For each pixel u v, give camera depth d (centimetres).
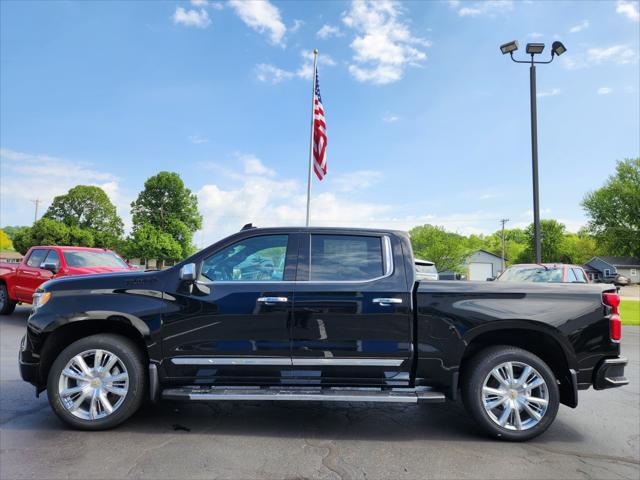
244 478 312
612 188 5744
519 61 1344
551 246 7325
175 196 5706
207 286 409
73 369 398
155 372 395
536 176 1345
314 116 1570
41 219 5819
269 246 430
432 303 402
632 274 6762
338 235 433
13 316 1166
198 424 422
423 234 4862
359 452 363
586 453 369
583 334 397
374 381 402
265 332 399
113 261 1116
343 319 401
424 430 419
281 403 498
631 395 554
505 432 389
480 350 408
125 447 362
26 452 349
